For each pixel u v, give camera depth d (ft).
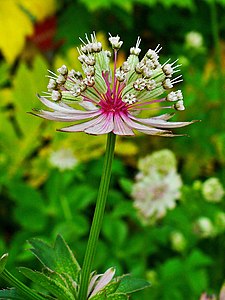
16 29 1.17
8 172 1.03
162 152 0.93
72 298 0.52
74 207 0.93
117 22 1.35
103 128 0.50
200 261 0.90
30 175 1.10
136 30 1.37
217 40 1.11
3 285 0.90
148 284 0.54
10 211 1.12
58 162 0.94
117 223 0.93
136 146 1.17
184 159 1.19
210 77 1.13
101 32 1.26
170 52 1.39
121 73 0.51
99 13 1.31
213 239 1.02
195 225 0.92
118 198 1.03
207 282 0.93
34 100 1.09
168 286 0.89
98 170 1.09
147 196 0.91
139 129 0.50
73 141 1.09
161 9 1.35
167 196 0.91
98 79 0.53
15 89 1.08
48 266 0.54
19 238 0.93
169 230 0.93
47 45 1.27
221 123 1.10
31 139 1.08
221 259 0.98
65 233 0.90
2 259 0.49
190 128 1.15
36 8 1.20
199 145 1.14
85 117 0.52
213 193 0.92
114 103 0.52
